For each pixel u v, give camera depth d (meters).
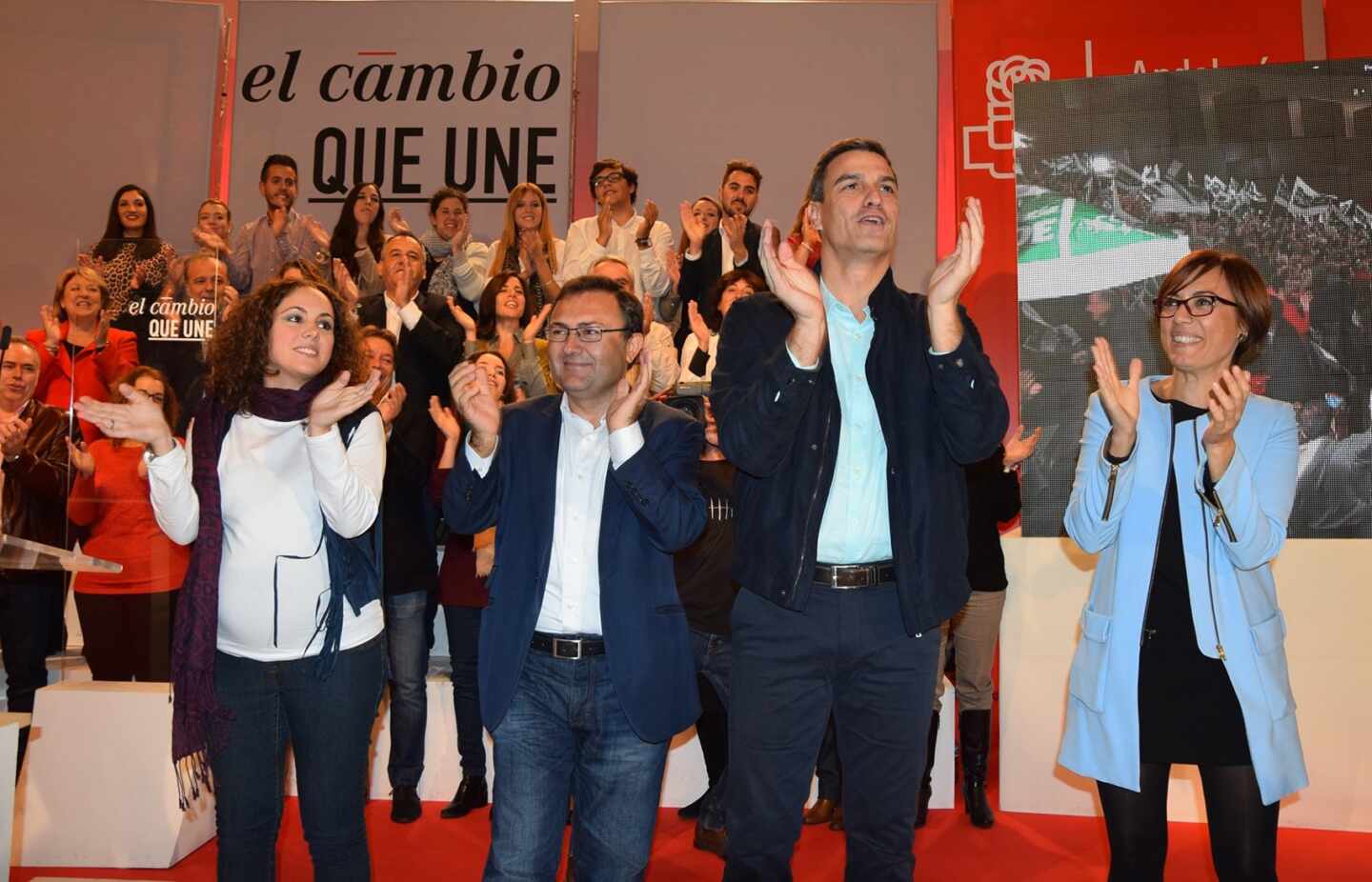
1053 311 3.87
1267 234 3.75
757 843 2.04
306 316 2.17
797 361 1.95
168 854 3.08
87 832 3.09
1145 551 2.08
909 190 5.26
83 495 3.41
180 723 2.04
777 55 5.34
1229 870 2.01
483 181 5.32
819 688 2.06
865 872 2.07
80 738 3.12
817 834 3.45
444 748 3.83
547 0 5.41
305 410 2.16
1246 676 2.00
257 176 5.35
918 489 2.04
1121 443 2.06
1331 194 3.72
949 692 3.85
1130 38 5.25
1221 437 1.97
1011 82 5.33
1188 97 3.82
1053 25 5.32
